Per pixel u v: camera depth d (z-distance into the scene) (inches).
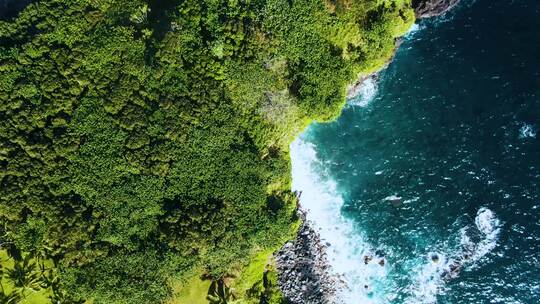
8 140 2260.1
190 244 2427.4
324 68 2625.5
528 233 2783.0
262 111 2610.7
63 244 2303.2
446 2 2844.5
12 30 2314.2
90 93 2386.8
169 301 2486.5
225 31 2536.9
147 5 2487.7
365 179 2898.6
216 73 2544.3
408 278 2837.1
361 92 2898.6
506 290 2775.6
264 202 2632.9
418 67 2903.5
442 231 2844.5
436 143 2898.6
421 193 2878.9
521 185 2815.0
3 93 2269.9
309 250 2800.2
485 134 2874.0
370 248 2849.4
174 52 2450.8
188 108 2460.6
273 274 2741.1
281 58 2603.3
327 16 2618.1
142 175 2417.6
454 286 2819.9
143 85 2434.8
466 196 2851.9
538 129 2834.6
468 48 2891.2
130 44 2409.0
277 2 2578.7
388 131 2903.5
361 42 2696.9
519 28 2886.3
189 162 2485.2
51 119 2329.0
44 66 2322.8
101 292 2336.4
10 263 2306.8
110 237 2368.4
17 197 2250.2
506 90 2881.4
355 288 2827.3
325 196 2869.1
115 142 2389.3
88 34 2402.8
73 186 2340.1
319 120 2765.7
